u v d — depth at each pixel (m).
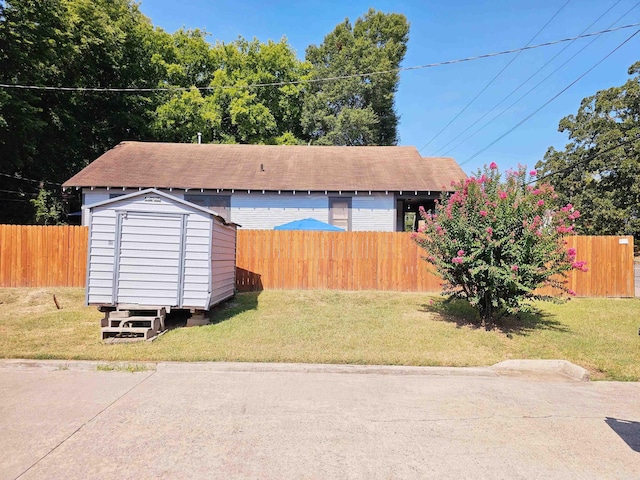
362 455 3.22
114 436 3.49
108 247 7.61
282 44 30.50
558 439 3.57
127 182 14.34
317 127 32.44
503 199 7.25
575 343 7.02
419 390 4.91
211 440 3.44
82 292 10.85
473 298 7.61
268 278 11.85
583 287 11.43
